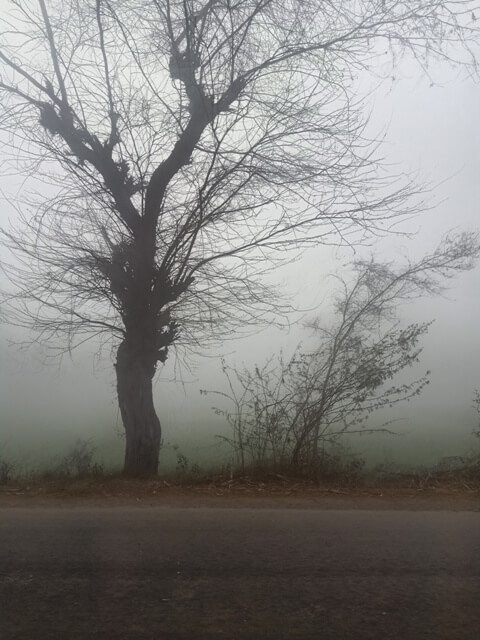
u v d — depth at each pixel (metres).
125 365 10.23
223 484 9.08
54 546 6.27
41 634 4.56
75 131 9.95
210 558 5.96
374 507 7.93
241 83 9.72
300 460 9.72
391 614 4.87
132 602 5.05
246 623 4.73
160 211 10.12
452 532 6.82
